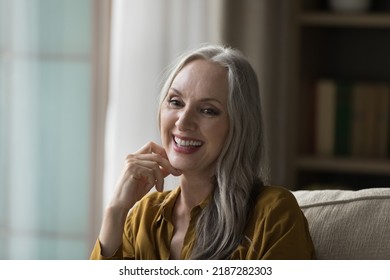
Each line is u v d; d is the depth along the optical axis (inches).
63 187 185.5
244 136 91.2
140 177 97.0
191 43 175.6
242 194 91.0
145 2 176.7
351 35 189.9
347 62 190.5
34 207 186.7
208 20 174.7
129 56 177.8
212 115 91.0
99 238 96.2
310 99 182.9
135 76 177.6
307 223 93.0
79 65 182.4
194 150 91.8
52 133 184.7
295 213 89.2
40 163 185.6
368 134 178.2
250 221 90.5
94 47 181.0
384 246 94.1
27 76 183.9
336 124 179.5
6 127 185.8
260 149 93.4
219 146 91.4
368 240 94.9
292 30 172.6
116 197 96.6
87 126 183.2
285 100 174.1
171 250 94.7
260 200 90.9
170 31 176.6
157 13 176.6
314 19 173.9
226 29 170.7
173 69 96.9
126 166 97.7
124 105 178.5
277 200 89.7
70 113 183.6
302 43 177.6
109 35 180.7
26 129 185.0
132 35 177.5
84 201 185.0
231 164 91.1
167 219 95.1
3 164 186.7
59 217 186.2
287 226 88.0
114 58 181.0
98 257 95.3
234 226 90.1
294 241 87.0
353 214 97.3
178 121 91.6
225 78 90.9
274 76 173.3
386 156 177.8
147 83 177.3
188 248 92.3
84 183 184.7
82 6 181.3
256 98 92.7
